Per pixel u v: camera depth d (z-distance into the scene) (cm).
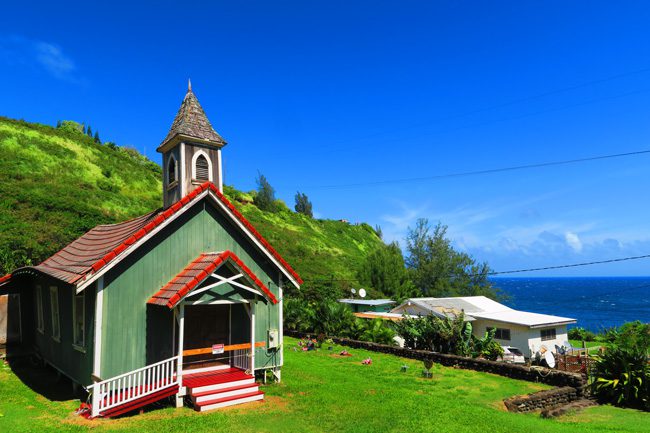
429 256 5850
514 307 11862
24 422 1084
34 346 1875
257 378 1572
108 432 1030
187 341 1429
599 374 1730
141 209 5312
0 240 3253
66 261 1611
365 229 10275
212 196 1451
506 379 1861
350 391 1498
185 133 1522
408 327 2442
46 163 5372
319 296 4419
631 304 13438
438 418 1215
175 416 1166
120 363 1239
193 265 1381
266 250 1561
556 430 1172
